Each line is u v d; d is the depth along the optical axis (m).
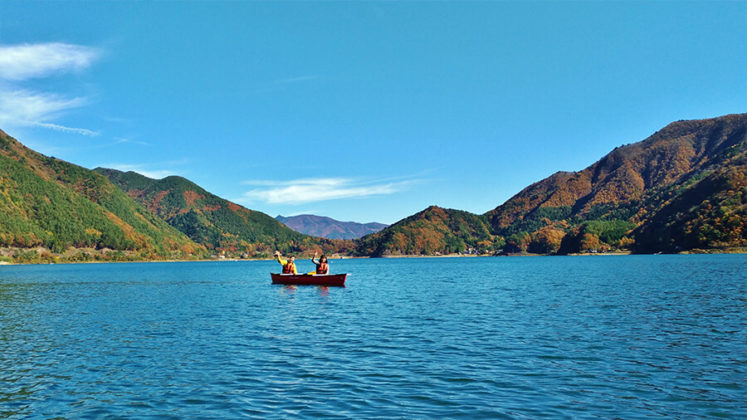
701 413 12.34
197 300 45.12
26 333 25.91
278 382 15.77
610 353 19.30
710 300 37.34
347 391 14.74
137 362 18.75
